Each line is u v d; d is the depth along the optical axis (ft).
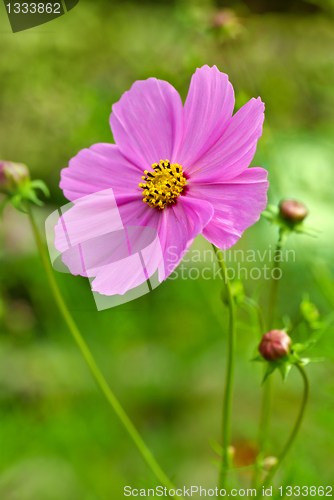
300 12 4.12
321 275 2.01
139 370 2.84
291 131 3.14
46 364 2.79
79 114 3.05
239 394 2.71
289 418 2.43
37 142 3.51
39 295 2.85
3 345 2.82
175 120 1.38
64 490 2.31
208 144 1.36
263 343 1.40
